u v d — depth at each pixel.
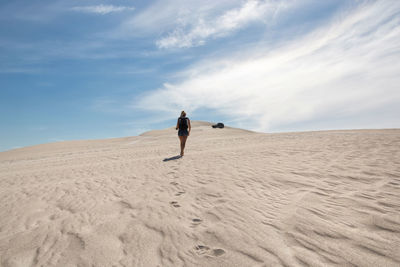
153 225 2.58
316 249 1.90
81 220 2.87
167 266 1.80
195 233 2.33
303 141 9.66
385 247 1.86
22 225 2.84
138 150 13.91
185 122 8.55
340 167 4.60
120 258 1.96
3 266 1.94
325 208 2.73
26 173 7.58
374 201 2.85
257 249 1.95
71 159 12.12
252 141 13.39
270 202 3.05
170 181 4.63
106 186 4.60
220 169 5.27
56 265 1.92
